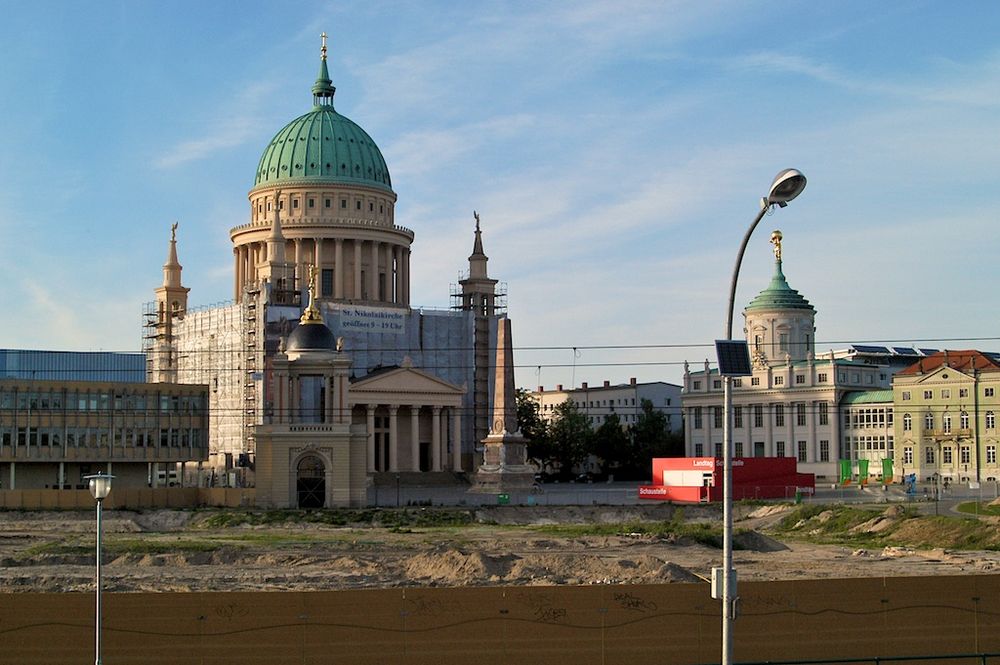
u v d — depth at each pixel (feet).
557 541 368.48
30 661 178.81
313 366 516.32
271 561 318.86
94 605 179.32
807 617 190.80
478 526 443.73
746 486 540.11
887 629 192.44
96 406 530.27
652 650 186.39
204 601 180.14
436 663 182.91
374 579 281.95
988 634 194.59
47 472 525.34
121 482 540.52
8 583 273.95
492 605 184.14
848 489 594.65
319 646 181.06
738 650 188.75
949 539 371.35
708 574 286.66
